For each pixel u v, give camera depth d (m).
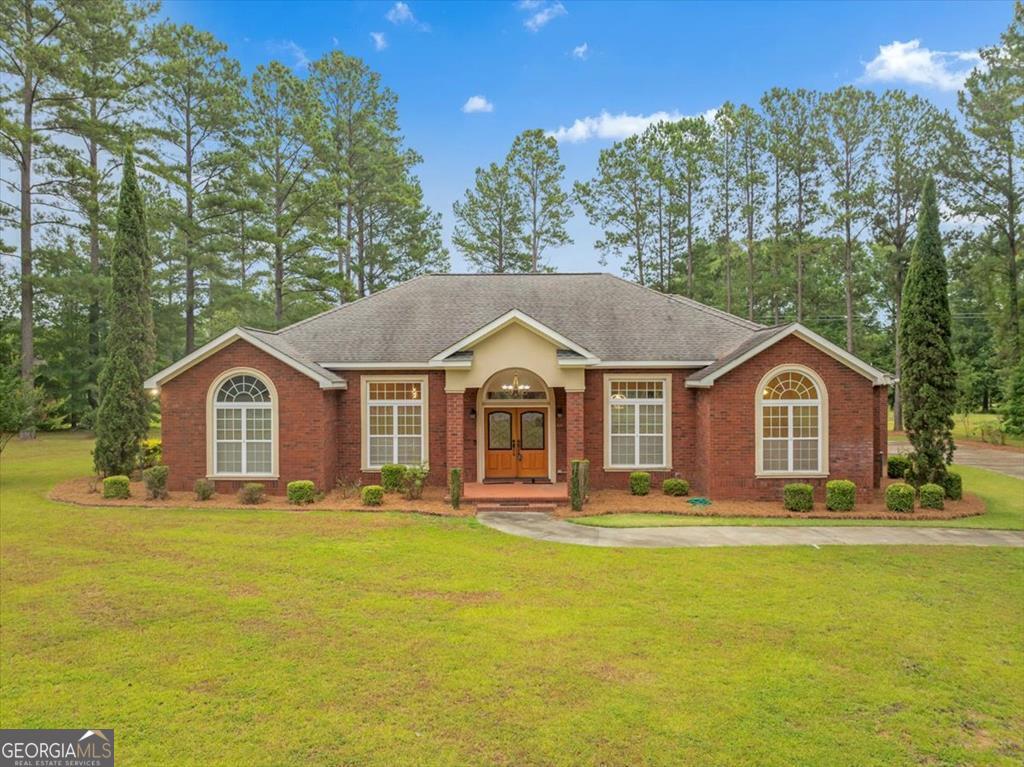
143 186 36.59
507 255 44.06
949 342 17.31
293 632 7.98
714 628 8.18
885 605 9.09
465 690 6.47
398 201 42.62
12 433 21.00
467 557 11.61
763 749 5.44
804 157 39.19
